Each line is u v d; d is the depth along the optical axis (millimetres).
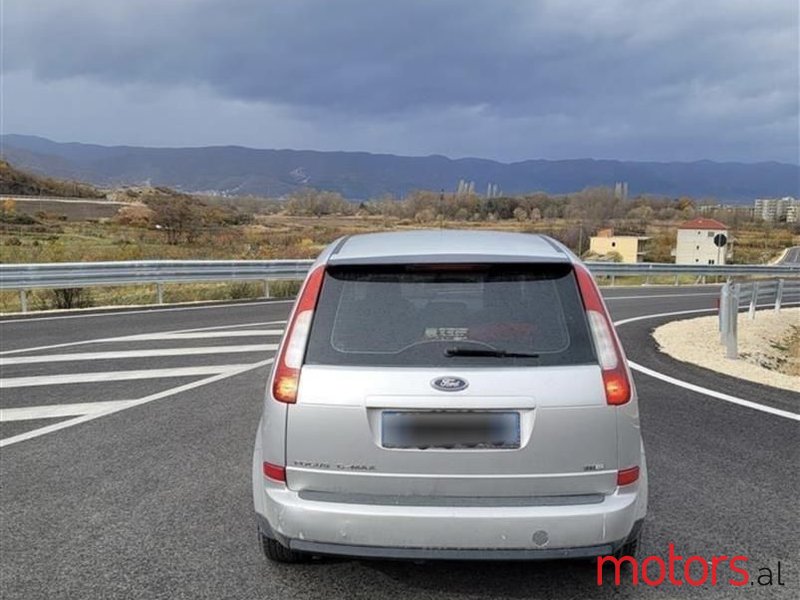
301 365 2723
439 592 3047
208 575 3184
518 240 3359
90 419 5883
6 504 4023
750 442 5262
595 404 2621
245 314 13398
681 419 5945
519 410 2609
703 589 3094
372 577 3178
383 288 2871
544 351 2693
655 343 10547
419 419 2617
